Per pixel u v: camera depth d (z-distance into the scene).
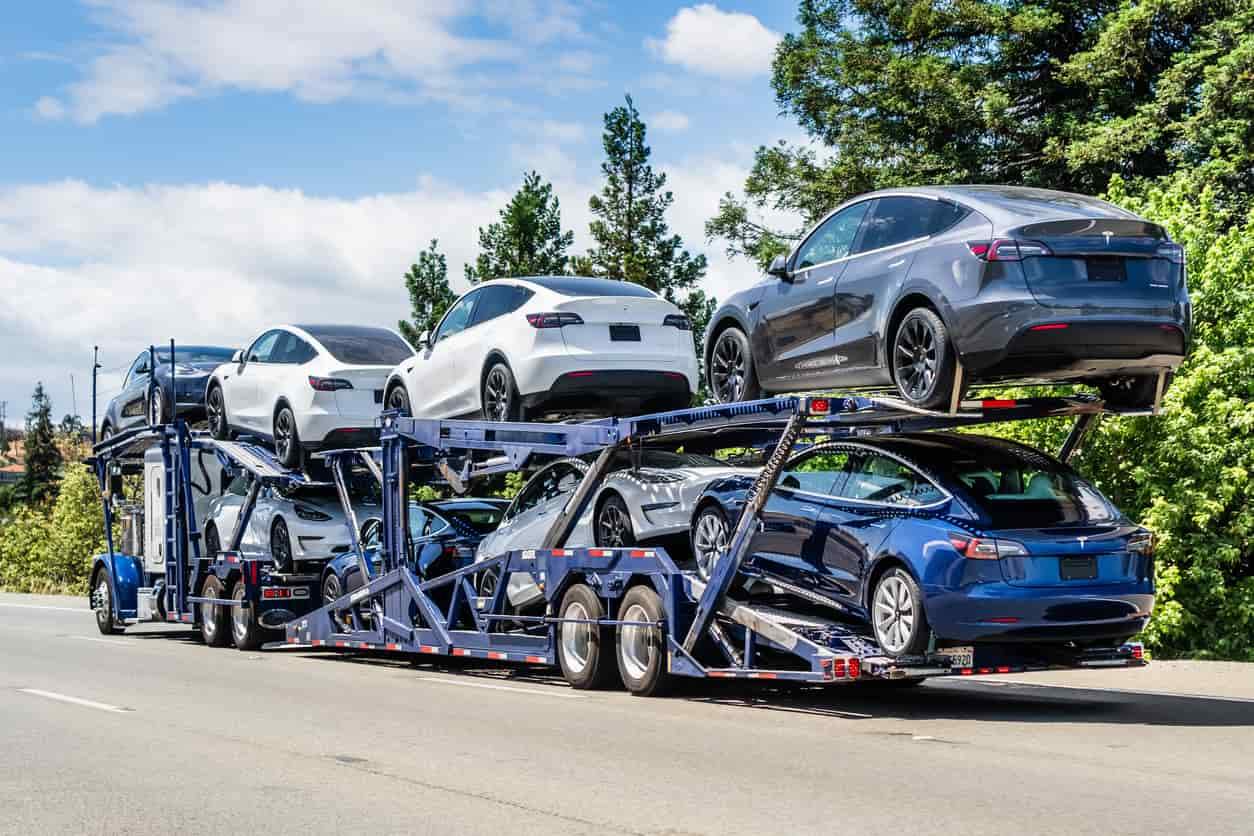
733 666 11.23
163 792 7.16
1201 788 6.91
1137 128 27.98
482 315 14.40
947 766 7.68
